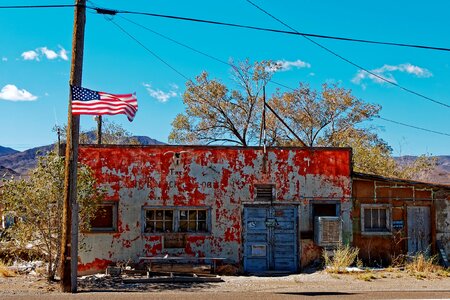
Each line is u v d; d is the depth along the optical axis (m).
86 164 17.97
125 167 18.19
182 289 14.04
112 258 17.81
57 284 14.52
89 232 17.75
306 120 37.81
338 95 38.03
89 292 13.35
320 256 18.67
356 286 14.64
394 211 19.31
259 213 18.66
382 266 18.78
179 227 18.34
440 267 18.17
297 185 18.83
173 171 18.39
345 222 18.88
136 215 18.06
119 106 13.88
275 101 37.50
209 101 36.25
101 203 17.94
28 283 14.60
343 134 36.81
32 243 16.00
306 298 12.33
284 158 18.88
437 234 19.38
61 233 15.05
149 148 18.38
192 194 18.41
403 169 33.91
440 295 12.89
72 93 13.72
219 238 18.38
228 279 16.23
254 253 18.47
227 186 18.58
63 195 14.86
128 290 13.88
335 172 19.03
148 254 17.98
